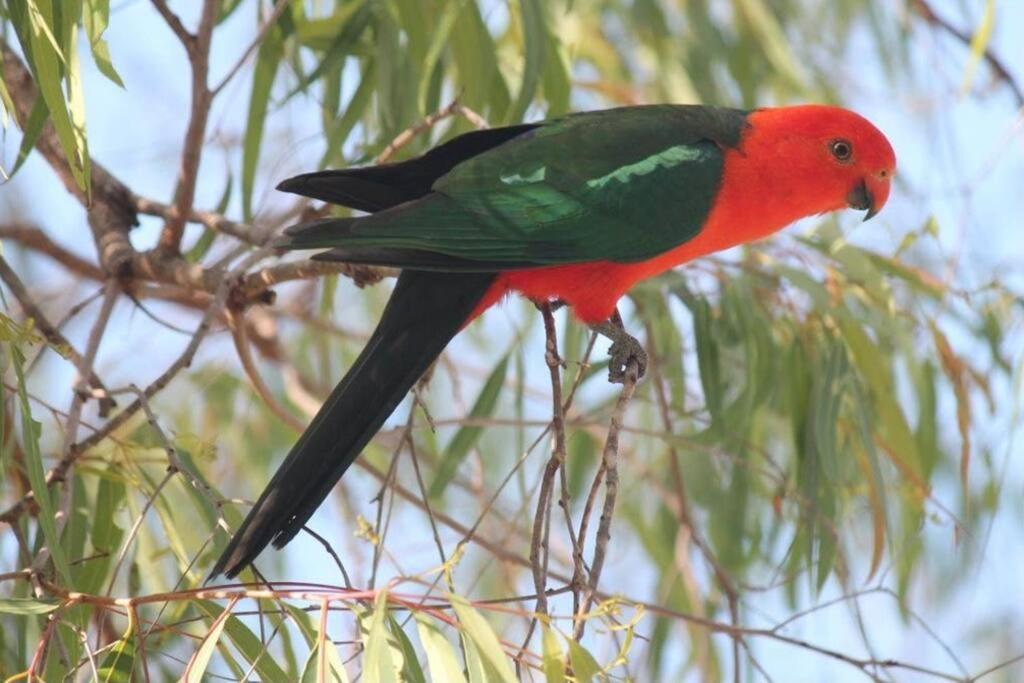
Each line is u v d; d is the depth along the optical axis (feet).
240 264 27.14
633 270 27.32
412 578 18.49
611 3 41.75
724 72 42.22
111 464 25.95
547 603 21.03
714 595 34.91
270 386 41.22
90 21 22.41
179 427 40.50
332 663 18.53
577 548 20.43
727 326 31.83
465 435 30.53
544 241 26.35
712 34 40.22
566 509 20.75
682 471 36.58
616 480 20.47
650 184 27.35
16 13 22.98
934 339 32.12
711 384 31.04
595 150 27.45
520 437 31.63
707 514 36.22
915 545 35.06
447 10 29.12
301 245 23.81
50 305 41.42
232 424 40.65
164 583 30.68
